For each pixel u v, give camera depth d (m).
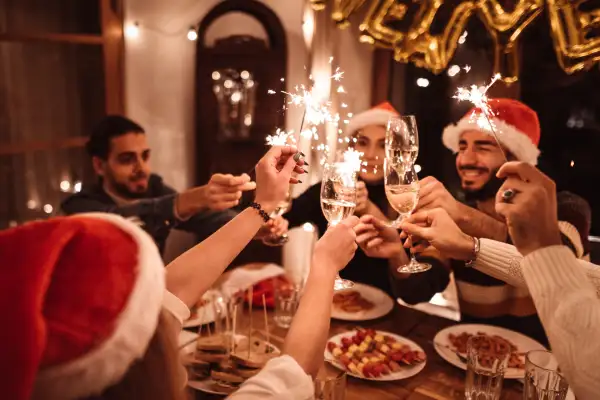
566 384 1.02
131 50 2.94
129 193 2.25
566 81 2.40
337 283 1.24
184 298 0.99
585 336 0.73
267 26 3.11
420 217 1.24
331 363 1.13
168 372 0.61
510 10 1.87
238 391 0.78
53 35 2.41
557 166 2.46
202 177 3.21
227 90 3.15
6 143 2.31
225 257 1.04
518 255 1.14
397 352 1.34
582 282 0.76
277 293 1.56
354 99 2.96
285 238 1.57
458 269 1.75
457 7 1.93
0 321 0.50
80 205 2.19
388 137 1.21
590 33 1.79
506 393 1.20
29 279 0.52
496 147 1.71
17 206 2.53
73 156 2.70
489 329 1.50
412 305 1.76
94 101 2.77
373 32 2.05
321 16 2.89
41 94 2.61
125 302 0.56
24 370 0.49
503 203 0.79
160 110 3.09
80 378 0.53
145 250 0.62
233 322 1.36
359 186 1.81
